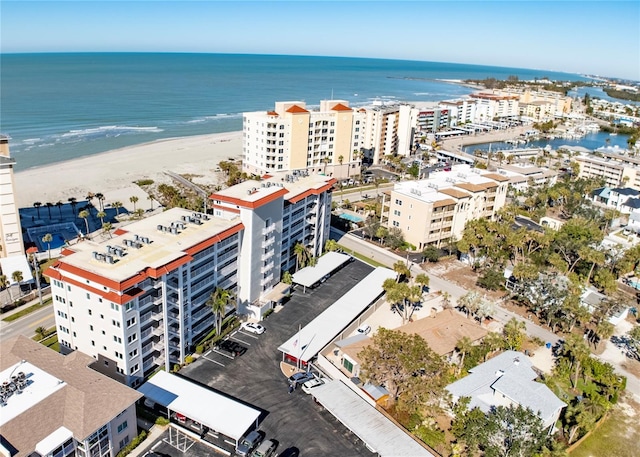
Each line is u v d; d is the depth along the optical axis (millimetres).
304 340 96500
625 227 174375
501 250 140750
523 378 83312
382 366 80938
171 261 82188
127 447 70562
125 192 194250
